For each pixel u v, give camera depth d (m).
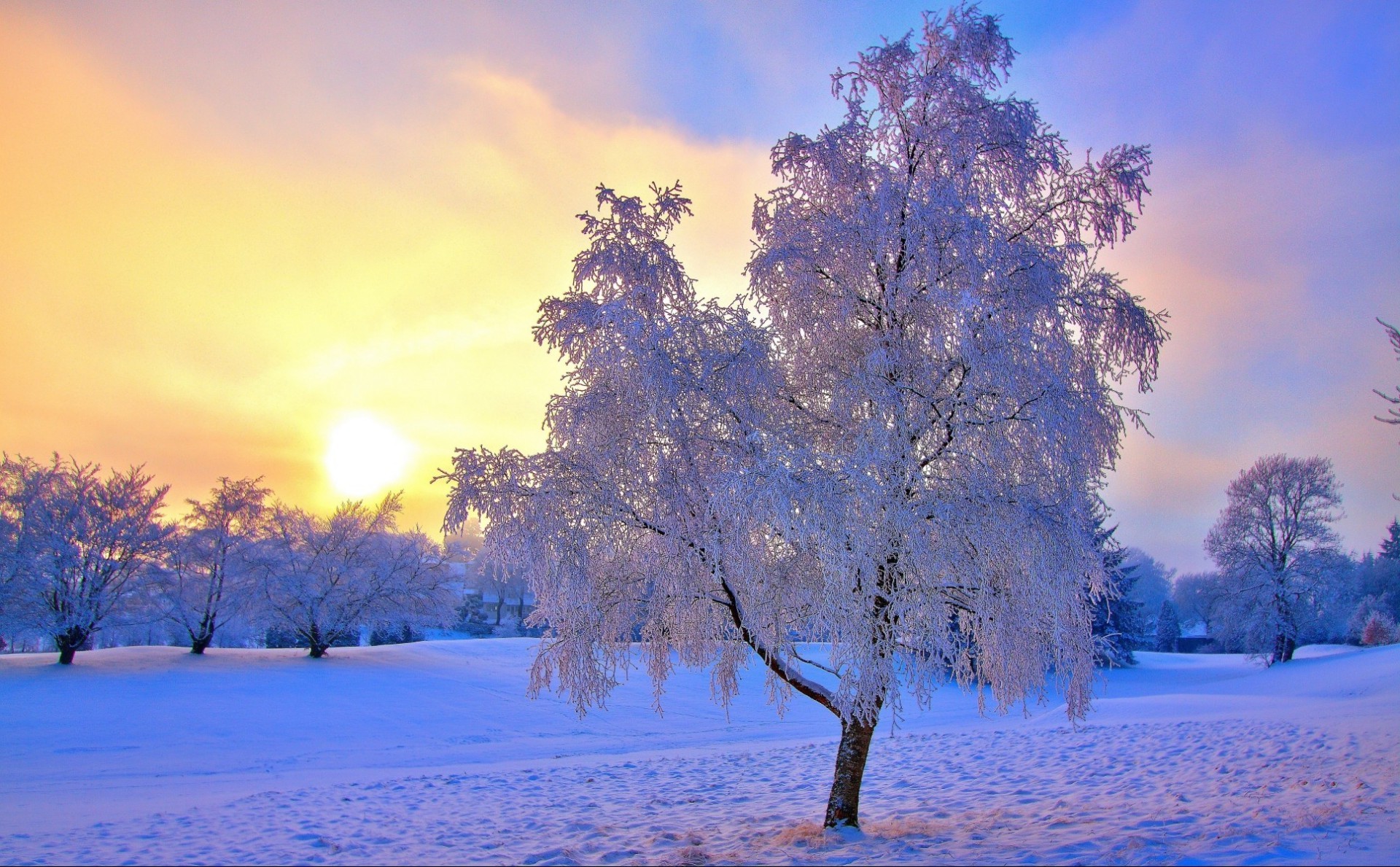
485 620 76.50
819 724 28.42
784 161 9.46
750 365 8.56
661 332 8.45
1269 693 28.48
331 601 38.97
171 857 8.64
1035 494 8.34
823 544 7.57
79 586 33.94
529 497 8.55
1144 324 8.75
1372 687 24.61
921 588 8.35
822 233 9.00
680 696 34.44
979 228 8.04
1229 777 11.09
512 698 31.28
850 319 9.28
